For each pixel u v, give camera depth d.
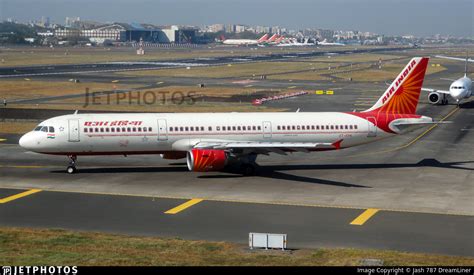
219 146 75.06
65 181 74.31
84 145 76.25
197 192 68.88
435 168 82.56
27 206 63.09
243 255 46.84
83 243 50.44
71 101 160.50
